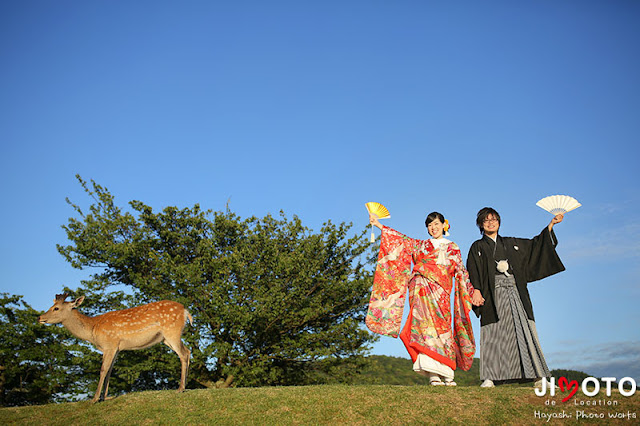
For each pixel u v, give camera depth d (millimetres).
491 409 7023
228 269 16594
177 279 15844
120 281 17938
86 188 17656
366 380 18875
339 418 7125
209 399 8039
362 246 18828
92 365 15109
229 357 15766
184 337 15328
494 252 7984
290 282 17000
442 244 8312
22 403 15703
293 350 16719
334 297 17875
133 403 8109
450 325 8055
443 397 7484
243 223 18625
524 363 7434
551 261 7848
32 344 15570
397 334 8367
